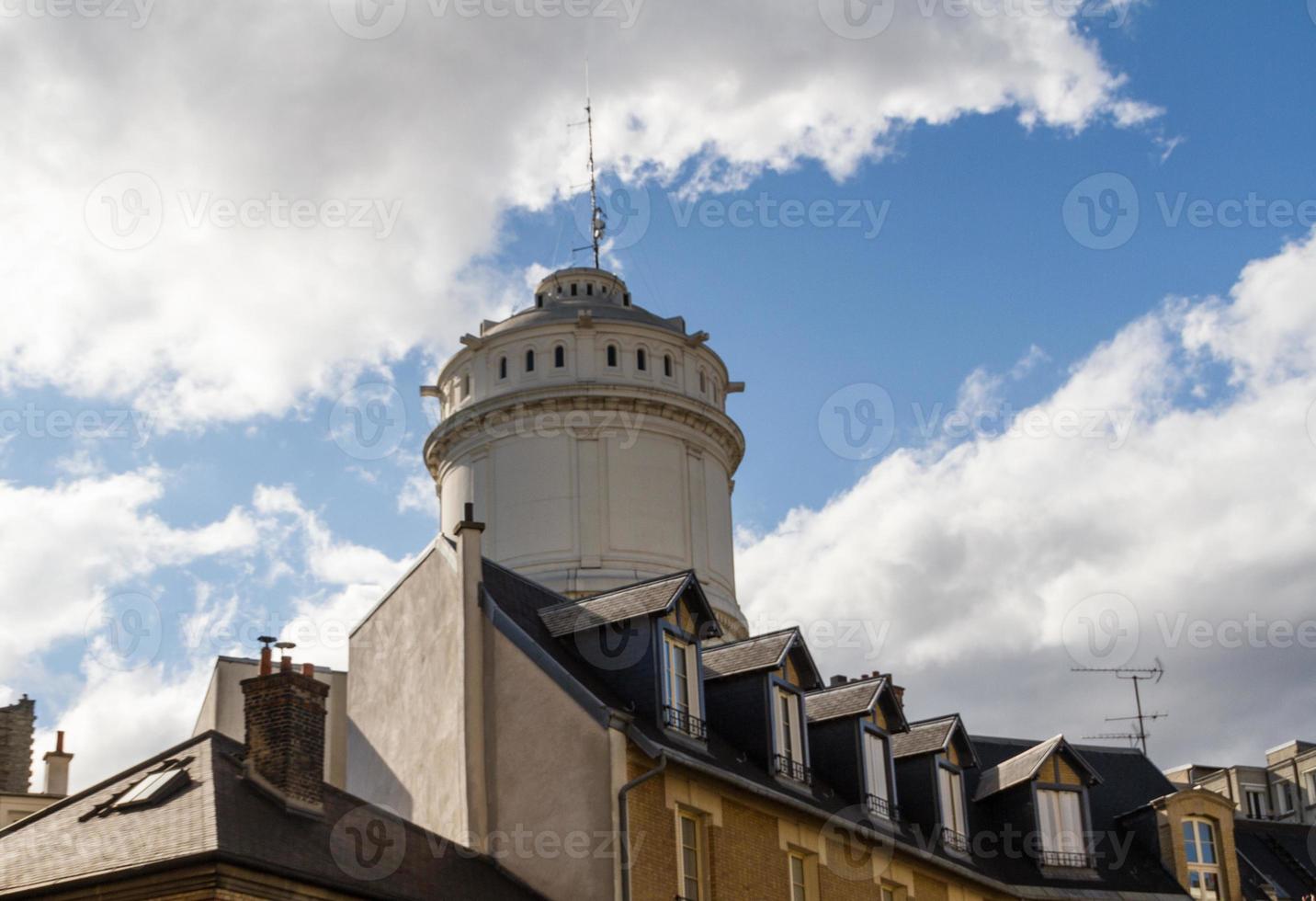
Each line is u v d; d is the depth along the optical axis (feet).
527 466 159.43
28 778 130.31
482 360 165.99
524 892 81.51
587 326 163.84
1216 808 128.47
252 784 72.90
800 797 94.53
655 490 159.94
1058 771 119.44
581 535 156.56
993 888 109.81
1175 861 125.29
